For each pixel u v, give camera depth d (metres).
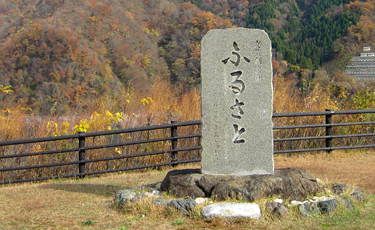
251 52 4.93
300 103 9.60
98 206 4.82
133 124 8.30
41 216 4.48
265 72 4.95
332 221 4.05
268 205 4.21
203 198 4.52
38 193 5.59
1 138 7.54
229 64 4.91
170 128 7.73
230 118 4.92
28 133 7.91
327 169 6.74
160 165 7.30
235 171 4.91
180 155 8.03
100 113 8.90
